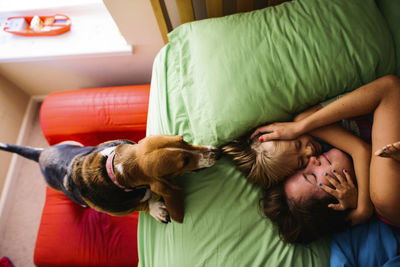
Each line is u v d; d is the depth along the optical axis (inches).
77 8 60.0
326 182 36.4
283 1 47.8
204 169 41.6
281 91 38.1
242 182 41.1
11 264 67.7
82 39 60.1
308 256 37.6
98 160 40.9
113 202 40.8
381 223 37.6
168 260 39.7
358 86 38.1
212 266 37.5
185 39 45.6
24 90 77.0
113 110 58.2
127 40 57.3
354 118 39.8
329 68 37.2
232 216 39.1
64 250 53.2
